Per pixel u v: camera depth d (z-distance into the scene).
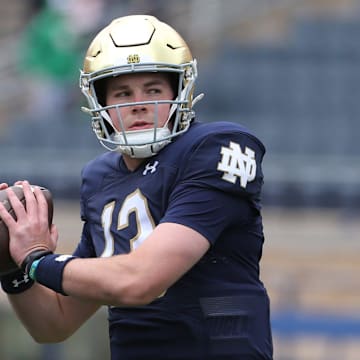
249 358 10.41
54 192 38.22
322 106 43.84
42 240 10.27
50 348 24.72
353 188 36.31
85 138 42.28
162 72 10.45
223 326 10.38
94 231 10.98
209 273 10.40
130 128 10.38
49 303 11.51
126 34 10.45
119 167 10.98
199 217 10.01
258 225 10.75
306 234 33.69
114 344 10.75
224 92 44.75
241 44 47.78
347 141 40.59
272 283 27.58
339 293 27.41
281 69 45.81
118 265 9.68
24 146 42.72
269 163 38.06
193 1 48.16
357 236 33.34
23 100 46.88
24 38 46.94
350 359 24.44
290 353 24.69
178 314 10.30
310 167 37.56
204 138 10.34
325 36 47.66
